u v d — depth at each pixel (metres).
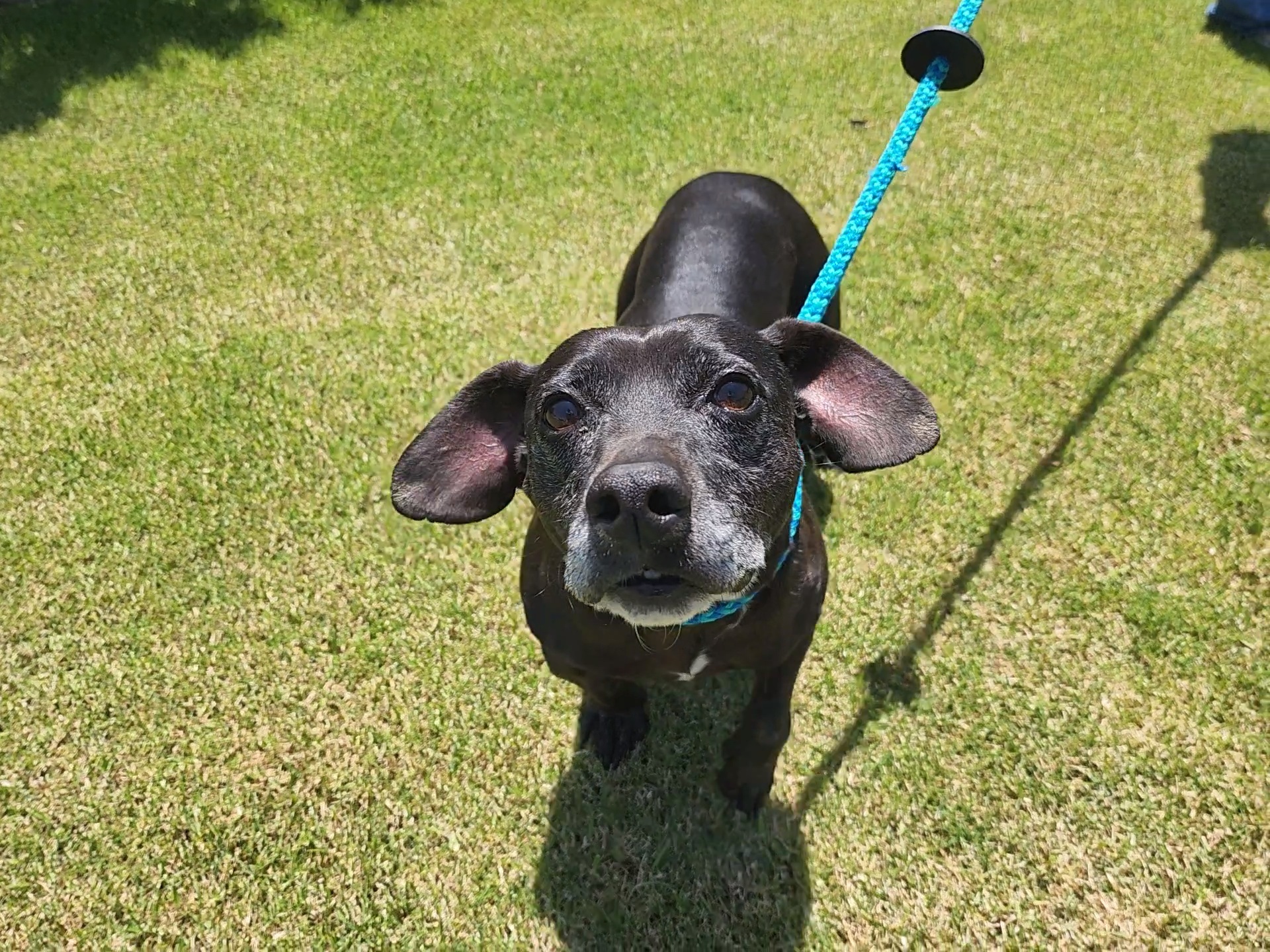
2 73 1.22
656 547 0.34
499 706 0.57
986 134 1.01
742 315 0.58
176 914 0.50
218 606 0.62
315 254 0.90
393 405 0.74
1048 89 1.09
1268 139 0.99
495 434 0.45
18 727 0.57
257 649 0.60
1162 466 0.66
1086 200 0.90
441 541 0.65
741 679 0.58
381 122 1.10
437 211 0.94
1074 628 0.58
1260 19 1.18
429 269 0.87
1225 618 0.58
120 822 0.53
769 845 0.51
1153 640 0.57
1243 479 0.65
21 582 0.64
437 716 0.56
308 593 0.63
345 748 0.56
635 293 0.66
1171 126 1.02
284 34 1.31
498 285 0.84
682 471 0.35
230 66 1.24
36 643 0.61
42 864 0.52
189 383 0.77
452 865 0.51
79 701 0.58
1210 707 0.54
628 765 0.54
